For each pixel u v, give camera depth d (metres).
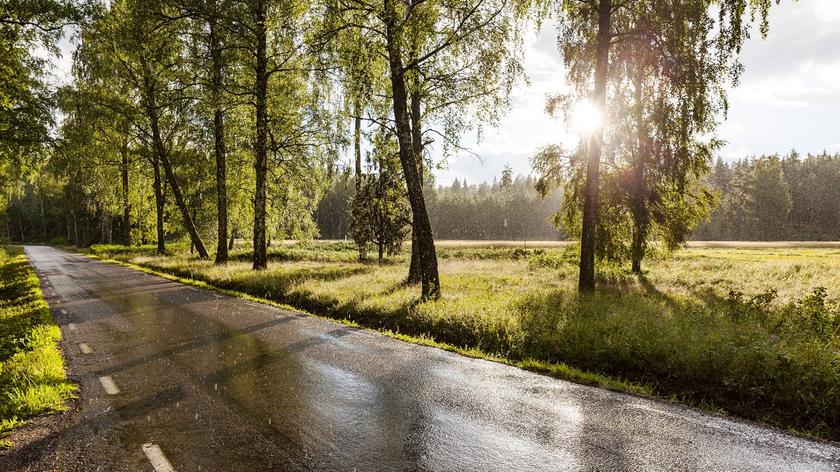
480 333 8.77
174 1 19.39
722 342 7.12
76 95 23.27
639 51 13.30
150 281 18.70
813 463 4.13
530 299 11.63
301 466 3.99
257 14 19.80
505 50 12.42
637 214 17.50
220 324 10.07
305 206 28.92
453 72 12.98
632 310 10.37
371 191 29.92
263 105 20.27
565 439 4.56
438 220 132.12
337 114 19.09
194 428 4.77
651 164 16.36
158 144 28.58
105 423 4.90
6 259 35.50
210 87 20.38
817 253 42.59
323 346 8.18
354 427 4.80
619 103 16.47
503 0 12.09
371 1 13.03
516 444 4.44
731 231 101.44
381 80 13.70
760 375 6.01
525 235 127.50
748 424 5.02
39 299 13.98
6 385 6.00
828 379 5.57
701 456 4.24
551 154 17.02
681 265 26.67
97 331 9.49
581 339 8.01
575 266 23.31
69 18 18.53
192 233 29.00
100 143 30.62
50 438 4.55
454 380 6.36
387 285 14.52
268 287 15.14
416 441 4.48
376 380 6.32
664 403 5.62
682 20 12.02
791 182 111.69
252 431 4.70
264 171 20.62
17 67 18.28
